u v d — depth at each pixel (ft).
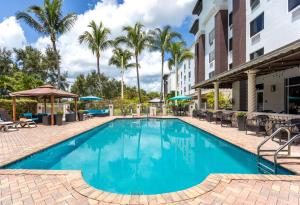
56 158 25.02
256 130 31.32
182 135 41.19
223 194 12.24
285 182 13.91
